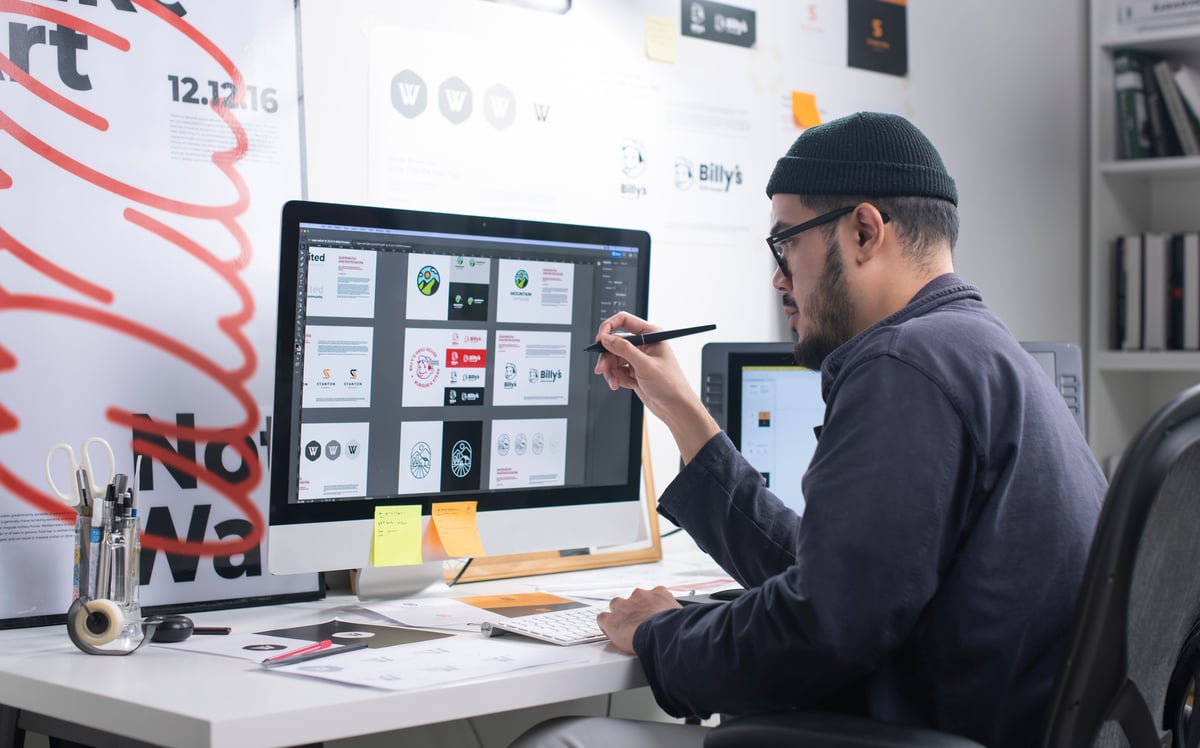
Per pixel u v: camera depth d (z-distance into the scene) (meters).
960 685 1.08
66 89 1.50
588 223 2.11
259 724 0.96
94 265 1.50
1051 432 1.12
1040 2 3.05
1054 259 3.11
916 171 1.24
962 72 2.84
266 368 1.65
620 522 1.77
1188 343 2.98
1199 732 1.23
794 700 1.10
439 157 1.90
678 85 2.24
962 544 1.09
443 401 1.59
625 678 1.22
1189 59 3.18
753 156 2.38
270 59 1.68
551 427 1.69
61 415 1.46
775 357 1.88
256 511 1.61
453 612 1.49
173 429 1.55
